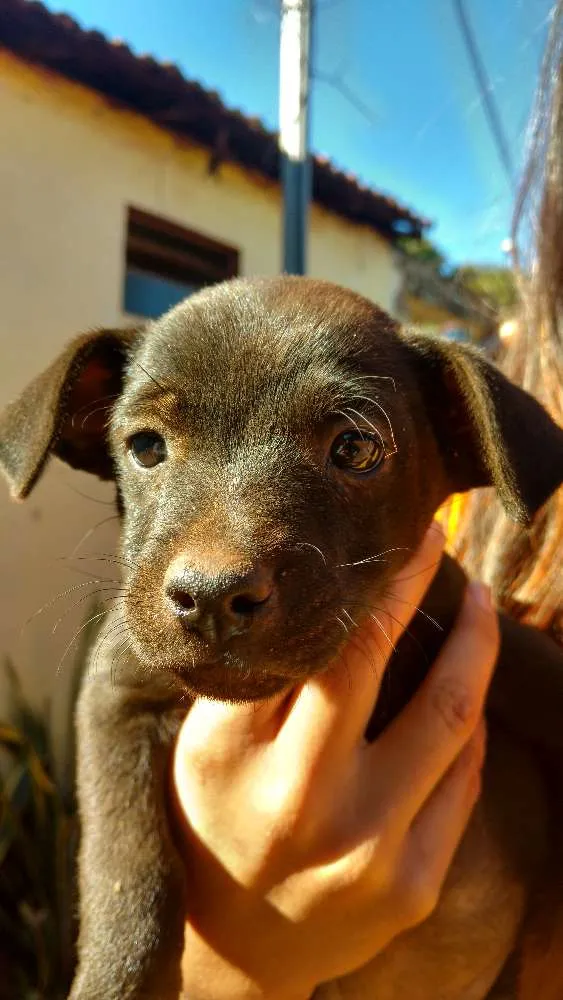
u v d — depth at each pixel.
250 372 0.15
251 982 0.15
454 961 0.18
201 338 0.15
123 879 0.16
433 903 0.15
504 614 0.21
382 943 0.15
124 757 0.17
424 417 0.18
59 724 0.46
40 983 0.36
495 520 0.22
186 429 0.15
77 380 0.18
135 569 0.14
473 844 0.18
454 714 0.16
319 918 0.15
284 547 0.13
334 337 0.16
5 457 0.17
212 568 0.12
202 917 0.15
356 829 0.15
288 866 0.15
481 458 0.18
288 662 0.13
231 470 0.14
